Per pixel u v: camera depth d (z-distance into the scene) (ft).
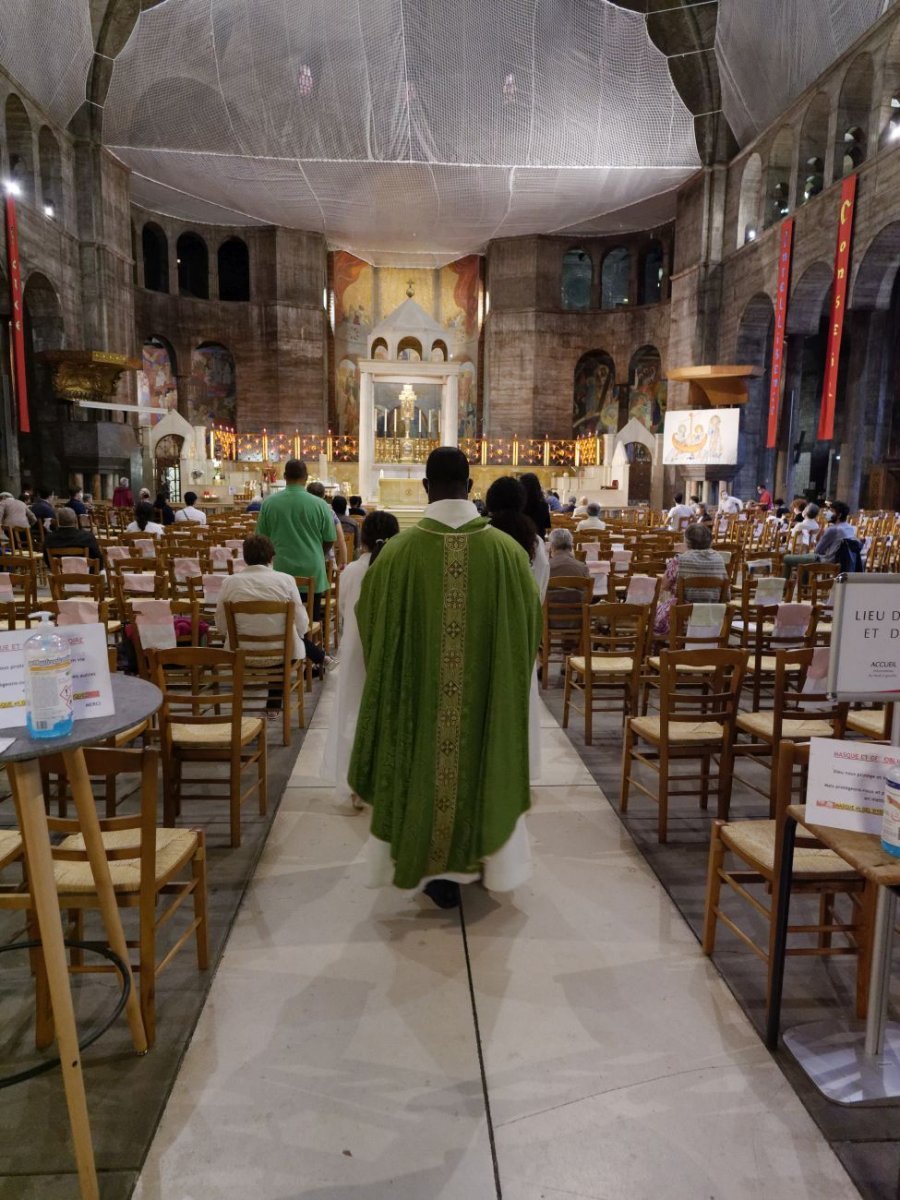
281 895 11.89
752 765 17.79
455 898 11.63
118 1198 6.93
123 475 75.82
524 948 10.68
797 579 26.17
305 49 73.31
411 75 75.77
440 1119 7.82
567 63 76.33
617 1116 7.89
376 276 119.65
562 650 25.27
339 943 10.71
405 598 10.62
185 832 9.87
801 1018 9.36
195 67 73.92
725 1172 7.29
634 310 106.11
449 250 115.34
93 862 7.93
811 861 9.36
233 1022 9.14
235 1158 7.35
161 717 13.17
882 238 59.72
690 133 83.66
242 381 106.73
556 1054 8.71
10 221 62.23
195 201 95.20
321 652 22.57
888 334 69.31
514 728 10.78
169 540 33.53
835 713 13.60
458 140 81.30
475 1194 7.02
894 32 57.82
